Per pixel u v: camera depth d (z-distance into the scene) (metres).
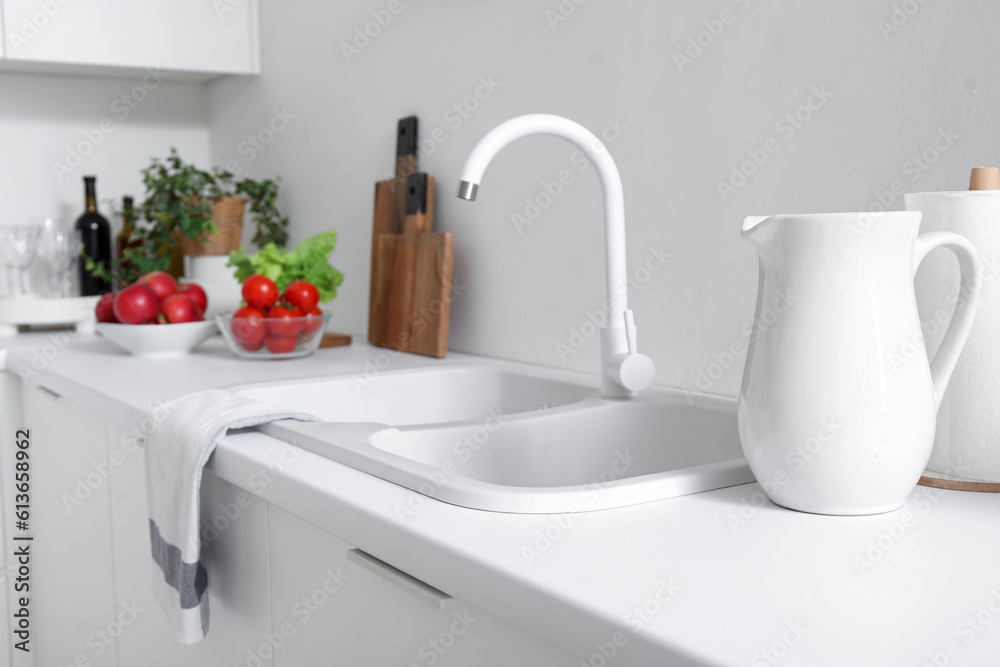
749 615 0.48
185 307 1.63
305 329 1.53
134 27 1.99
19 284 2.03
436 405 1.37
